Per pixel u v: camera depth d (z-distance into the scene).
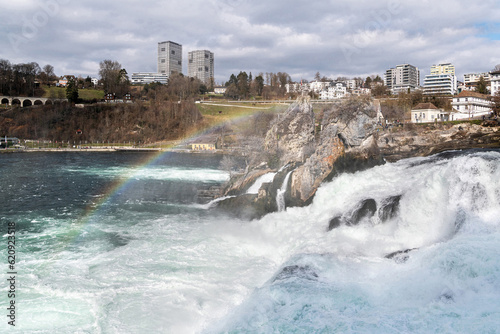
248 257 21.14
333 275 16.30
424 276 14.37
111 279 18.27
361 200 23.66
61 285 17.48
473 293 12.49
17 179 59.06
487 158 20.22
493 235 16.25
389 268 16.14
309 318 12.64
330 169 27.95
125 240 24.50
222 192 38.44
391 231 20.73
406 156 38.84
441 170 20.61
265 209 29.89
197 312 15.13
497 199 17.95
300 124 35.84
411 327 11.08
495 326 10.33
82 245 23.67
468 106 78.56
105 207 35.38
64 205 37.41
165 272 18.97
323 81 180.38
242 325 12.92
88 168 77.12
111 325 14.24
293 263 17.92
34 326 14.12
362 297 13.79
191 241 23.86
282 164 35.09
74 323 14.41
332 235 21.44
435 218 19.48
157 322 14.43
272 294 14.80
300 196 28.11
